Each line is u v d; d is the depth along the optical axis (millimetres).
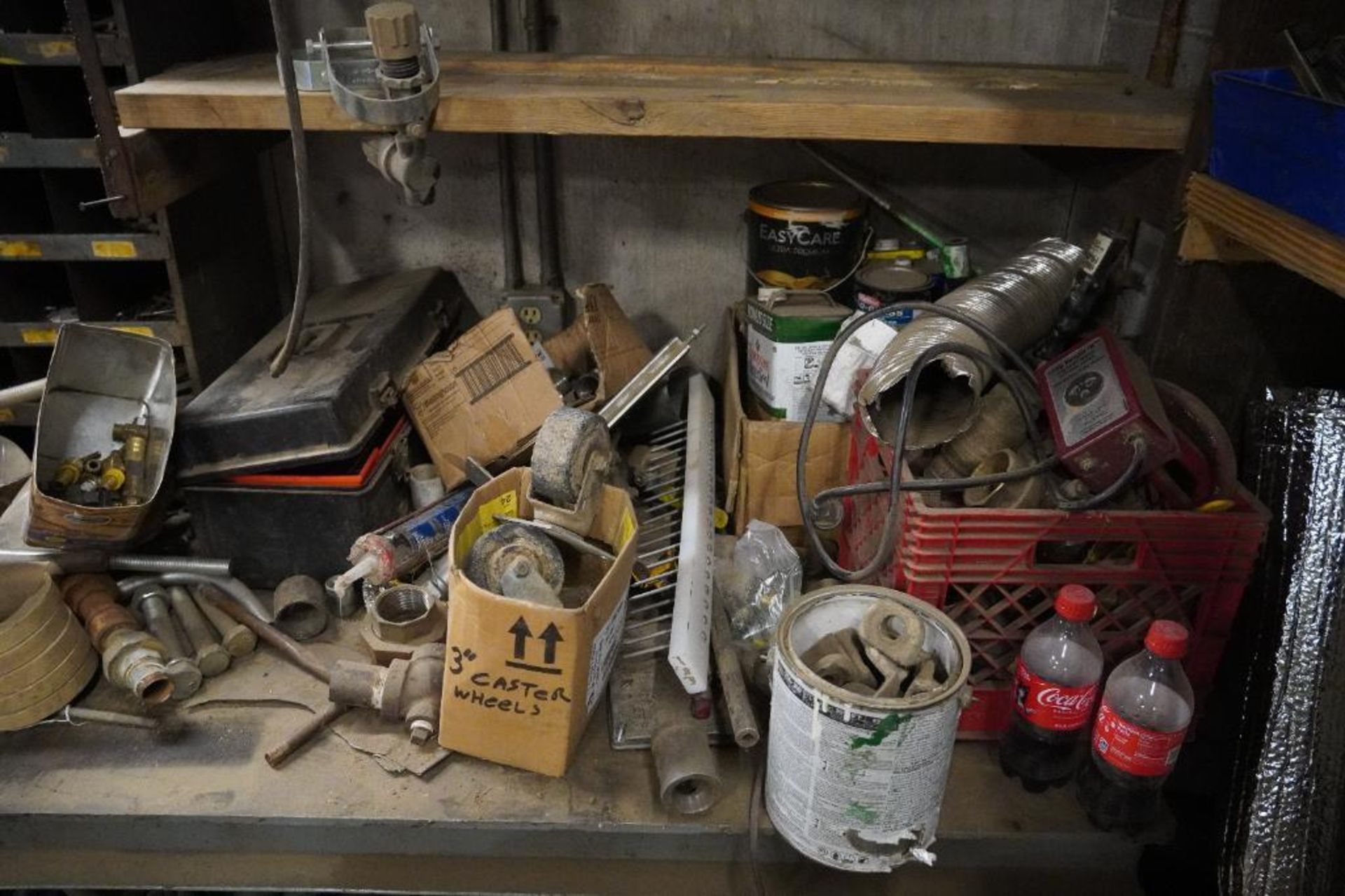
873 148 1814
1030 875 1218
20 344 1617
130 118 1324
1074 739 1206
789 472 1507
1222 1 1212
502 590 1188
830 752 1004
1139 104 1363
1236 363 1373
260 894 1426
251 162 1777
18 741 1253
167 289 1761
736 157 1824
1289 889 1031
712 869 1226
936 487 1157
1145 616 1174
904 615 1083
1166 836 1154
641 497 1644
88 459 1383
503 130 1338
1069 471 1146
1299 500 1127
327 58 1243
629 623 1420
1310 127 1007
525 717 1172
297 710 1308
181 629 1399
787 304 1565
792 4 1709
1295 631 1076
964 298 1403
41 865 1222
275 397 1403
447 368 1551
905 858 1086
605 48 1748
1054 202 1850
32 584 1374
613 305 1726
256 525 1447
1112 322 1484
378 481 1464
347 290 1851
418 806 1173
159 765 1221
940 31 1735
